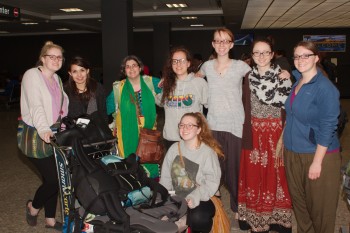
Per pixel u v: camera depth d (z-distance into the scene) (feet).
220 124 11.00
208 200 9.75
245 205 11.14
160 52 51.42
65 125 10.11
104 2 26.17
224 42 10.72
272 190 10.53
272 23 51.83
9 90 49.88
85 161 8.35
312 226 9.72
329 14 41.88
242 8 35.06
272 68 10.34
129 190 8.17
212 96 11.12
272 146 10.38
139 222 7.70
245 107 10.61
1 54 68.69
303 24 53.52
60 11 41.37
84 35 66.49
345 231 10.17
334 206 8.92
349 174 8.17
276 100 10.18
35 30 61.67
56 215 13.58
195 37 63.26
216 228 9.67
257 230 10.77
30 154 10.91
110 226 7.72
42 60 10.89
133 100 12.58
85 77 11.89
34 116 10.37
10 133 31.78
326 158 8.72
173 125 11.80
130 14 27.04
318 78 8.59
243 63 10.96
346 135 27.02
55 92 11.16
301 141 8.96
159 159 12.15
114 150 10.45
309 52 8.48
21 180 17.92
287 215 10.66
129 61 12.37
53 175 11.23
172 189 10.23
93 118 10.07
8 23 49.60
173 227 7.60
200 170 9.84
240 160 10.98
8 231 12.21
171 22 52.70
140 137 12.14
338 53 58.95
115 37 26.27
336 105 8.33
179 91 11.65
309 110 8.66
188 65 11.55
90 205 8.01
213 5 38.96
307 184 9.04
